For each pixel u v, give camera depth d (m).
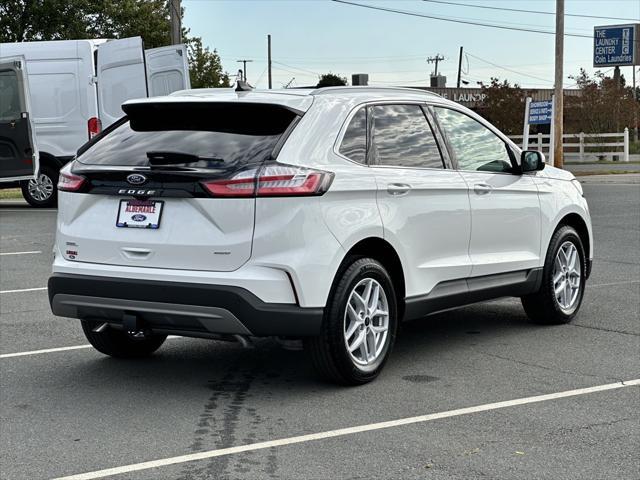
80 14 37.06
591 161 38.81
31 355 6.79
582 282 7.95
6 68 16.75
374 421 5.11
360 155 5.88
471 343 7.10
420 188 6.19
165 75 18.20
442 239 6.41
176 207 5.45
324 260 5.45
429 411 5.30
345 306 5.61
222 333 5.38
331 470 4.36
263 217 5.30
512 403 5.45
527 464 4.42
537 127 45.19
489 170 7.02
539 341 7.15
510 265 7.06
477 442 4.75
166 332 5.63
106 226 5.66
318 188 5.43
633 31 53.66
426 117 6.55
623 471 4.34
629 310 8.36
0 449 4.71
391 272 6.16
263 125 5.61
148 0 39.22
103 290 5.59
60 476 4.32
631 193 22.31
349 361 5.68
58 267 5.85
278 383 5.95
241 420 5.16
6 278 10.33
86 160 5.86
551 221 7.52
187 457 4.56
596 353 6.73
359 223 5.68
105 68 17.89
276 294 5.32
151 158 5.58
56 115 18.16
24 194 18.78
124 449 4.69
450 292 6.52
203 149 5.53
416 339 7.27
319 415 5.23
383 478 4.25
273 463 4.46
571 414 5.23
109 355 6.71
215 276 5.32
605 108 40.38
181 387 5.88
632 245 12.92
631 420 5.12
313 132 5.63
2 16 36.06
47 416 5.28
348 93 6.07
